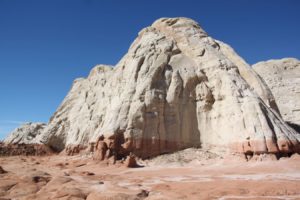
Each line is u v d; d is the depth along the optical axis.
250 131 34.16
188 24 50.47
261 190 15.59
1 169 19.16
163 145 38.06
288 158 31.50
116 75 52.03
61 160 45.91
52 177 18.53
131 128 37.44
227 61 43.72
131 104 39.78
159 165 33.97
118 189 15.37
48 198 13.59
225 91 39.97
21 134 82.88
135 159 34.16
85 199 13.73
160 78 42.28
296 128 55.50
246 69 45.12
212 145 38.53
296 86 69.81
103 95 57.41
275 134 33.59
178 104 40.91
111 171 30.03
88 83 68.50
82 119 59.03
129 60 47.34
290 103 66.81
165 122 39.50
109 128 37.75
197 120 40.91
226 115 38.25
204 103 41.19
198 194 15.14
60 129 65.44
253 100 37.19
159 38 47.34
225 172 26.08
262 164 29.39
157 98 40.00
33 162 41.22
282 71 75.94
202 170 28.25
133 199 13.41
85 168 33.06
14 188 15.22
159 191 15.98
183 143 39.16
